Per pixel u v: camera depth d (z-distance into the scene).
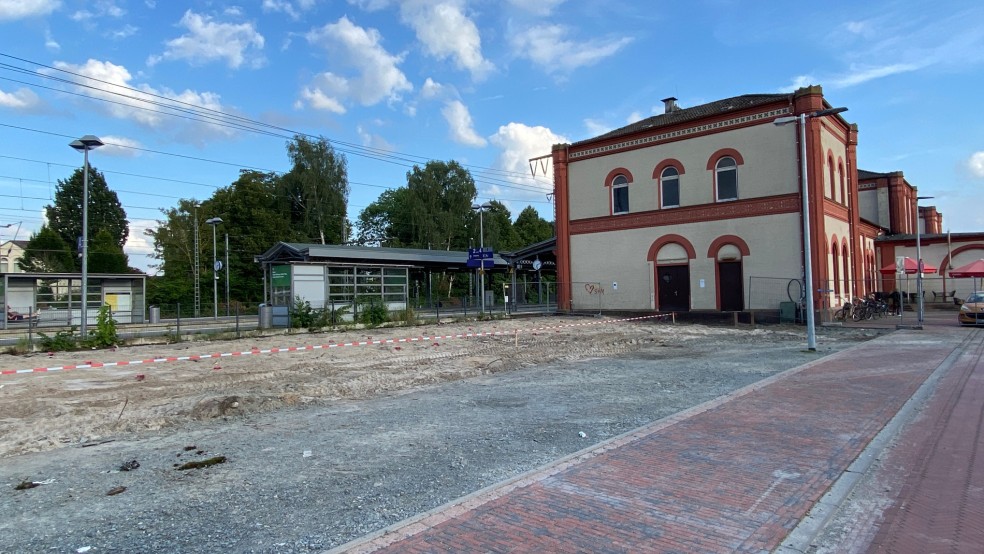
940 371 11.95
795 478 5.66
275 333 24.39
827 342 18.55
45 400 10.73
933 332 20.48
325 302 28.42
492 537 4.38
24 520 5.09
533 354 16.59
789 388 10.32
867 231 35.62
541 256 41.69
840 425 7.68
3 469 6.64
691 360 14.81
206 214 59.59
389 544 4.28
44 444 7.67
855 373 11.91
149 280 56.59
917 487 5.53
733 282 26.80
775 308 25.39
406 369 14.12
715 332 22.20
